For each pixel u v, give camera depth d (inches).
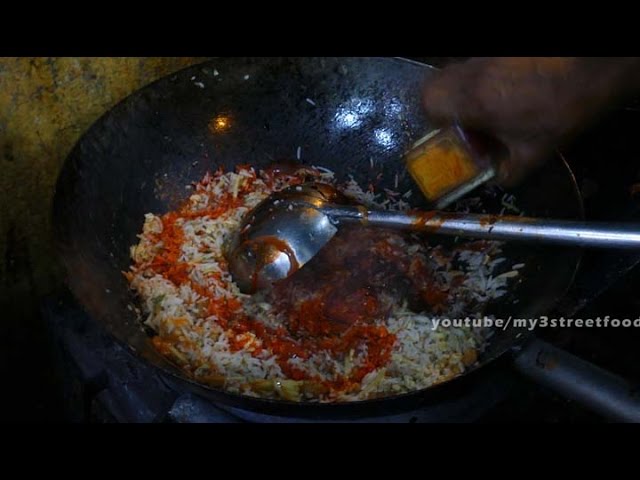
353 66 26.0
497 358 18.3
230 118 25.9
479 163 20.5
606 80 18.8
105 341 23.6
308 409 17.3
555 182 22.5
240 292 23.2
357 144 26.9
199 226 24.3
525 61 18.5
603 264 22.4
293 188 23.7
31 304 28.5
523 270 22.6
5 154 25.3
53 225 20.1
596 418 25.6
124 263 22.7
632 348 26.8
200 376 20.4
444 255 24.6
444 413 21.8
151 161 24.6
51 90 25.3
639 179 24.3
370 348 21.8
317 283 23.4
